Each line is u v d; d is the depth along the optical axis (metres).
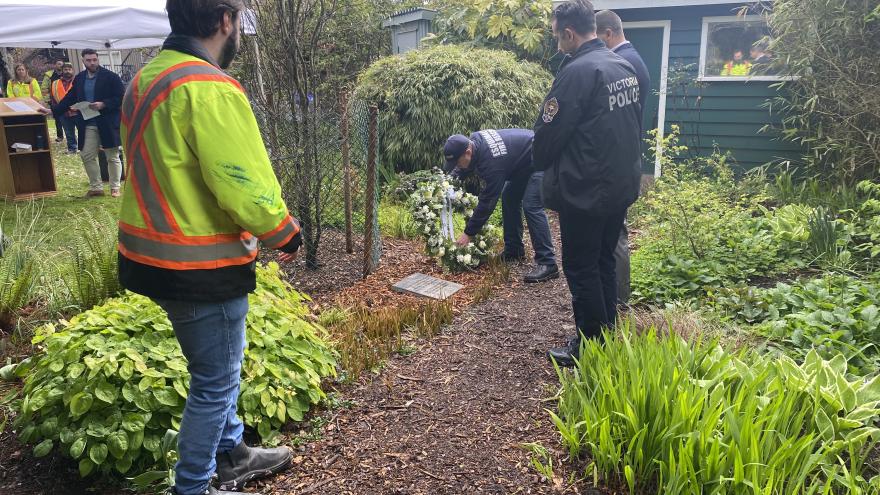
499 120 8.74
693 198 5.80
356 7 13.09
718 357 3.24
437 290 5.29
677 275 5.29
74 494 2.80
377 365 3.92
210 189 2.06
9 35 6.43
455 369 3.92
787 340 3.98
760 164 9.31
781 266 5.53
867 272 5.41
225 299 2.21
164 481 2.76
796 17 7.90
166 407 2.89
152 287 2.14
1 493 2.78
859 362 3.71
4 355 3.92
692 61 9.64
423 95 8.82
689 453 2.47
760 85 9.09
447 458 3.03
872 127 7.57
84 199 8.79
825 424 2.78
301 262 6.05
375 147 5.51
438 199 5.96
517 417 3.37
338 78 10.29
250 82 5.88
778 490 2.45
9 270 4.77
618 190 3.50
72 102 8.69
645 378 2.87
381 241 6.86
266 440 3.09
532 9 10.33
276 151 5.67
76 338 3.12
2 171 8.84
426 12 12.30
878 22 7.49
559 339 4.32
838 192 7.49
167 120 2.04
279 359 3.36
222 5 2.15
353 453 3.08
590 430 2.83
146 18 7.20
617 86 3.45
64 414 2.90
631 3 9.42
